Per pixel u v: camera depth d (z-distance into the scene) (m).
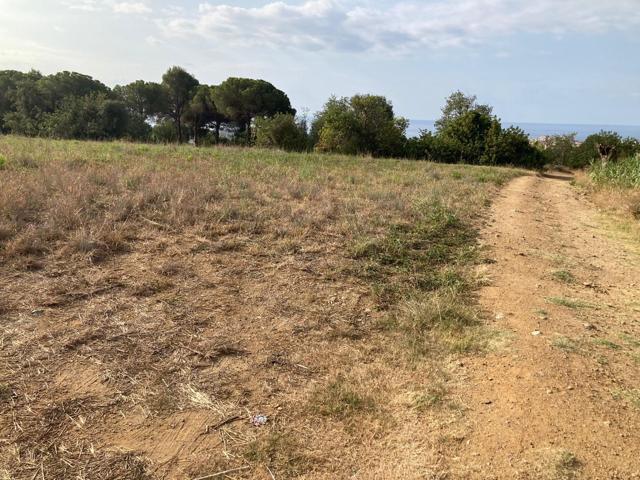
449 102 40.34
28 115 33.09
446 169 16.44
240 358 3.31
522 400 2.99
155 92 38.19
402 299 4.41
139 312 3.75
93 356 3.13
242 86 35.62
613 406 2.97
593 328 4.12
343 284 4.66
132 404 2.75
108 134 31.19
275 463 2.42
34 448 2.36
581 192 14.53
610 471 2.44
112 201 6.52
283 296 4.29
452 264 5.54
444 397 3.01
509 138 25.02
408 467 2.44
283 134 26.88
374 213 7.45
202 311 3.88
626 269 6.15
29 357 3.04
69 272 4.29
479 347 3.62
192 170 9.80
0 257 4.38
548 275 5.51
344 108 25.83
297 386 3.06
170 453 2.43
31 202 5.93
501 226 7.89
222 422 2.68
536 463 2.47
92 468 2.28
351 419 2.77
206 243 5.36
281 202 7.63
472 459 2.50
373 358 3.43
